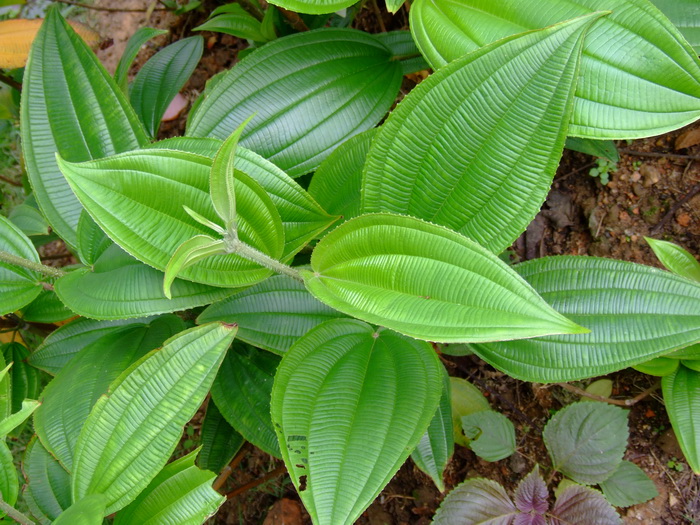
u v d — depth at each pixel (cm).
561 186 59
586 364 39
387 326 30
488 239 35
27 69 42
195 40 64
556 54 31
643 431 54
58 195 42
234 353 48
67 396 41
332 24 64
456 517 51
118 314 37
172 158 33
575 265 40
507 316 28
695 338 37
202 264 36
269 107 46
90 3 88
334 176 43
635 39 35
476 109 33
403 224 31
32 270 42
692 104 34
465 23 38
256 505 63
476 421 53
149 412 35
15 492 34
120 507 35
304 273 35
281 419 36
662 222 56
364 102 47
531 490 51
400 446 35
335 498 33
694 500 52
